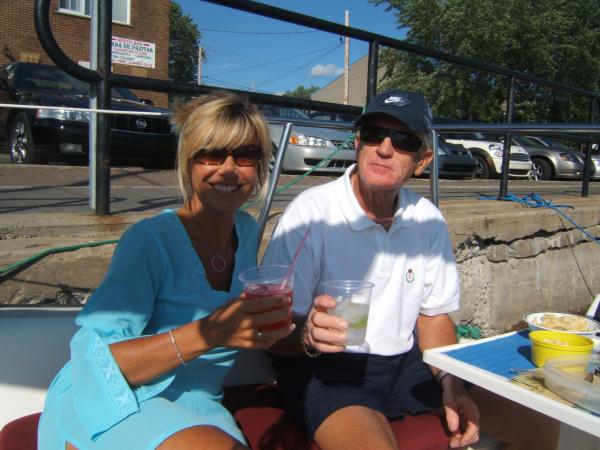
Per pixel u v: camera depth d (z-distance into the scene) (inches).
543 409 55.0
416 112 75.9
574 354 62.1
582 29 782.5
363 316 64.9
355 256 79.0
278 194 191.6
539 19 753.0
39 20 103.4
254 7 122.7
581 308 209.6
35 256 93.3
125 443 54.1
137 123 255.4
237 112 64.7
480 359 66.5
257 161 67.9
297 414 73.4
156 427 54.9
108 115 115.3
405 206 82.2
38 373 72.0
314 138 261.9
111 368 56.6
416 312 84.0
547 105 780.6
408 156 77.1
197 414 59.9
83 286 98.3
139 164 270.1
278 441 69.9
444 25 788.0
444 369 65.7
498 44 751.1
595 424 50.8
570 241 196.4
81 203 141.7
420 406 79.2
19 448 61.9
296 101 132.8
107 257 100.0
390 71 888.9
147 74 655.1
